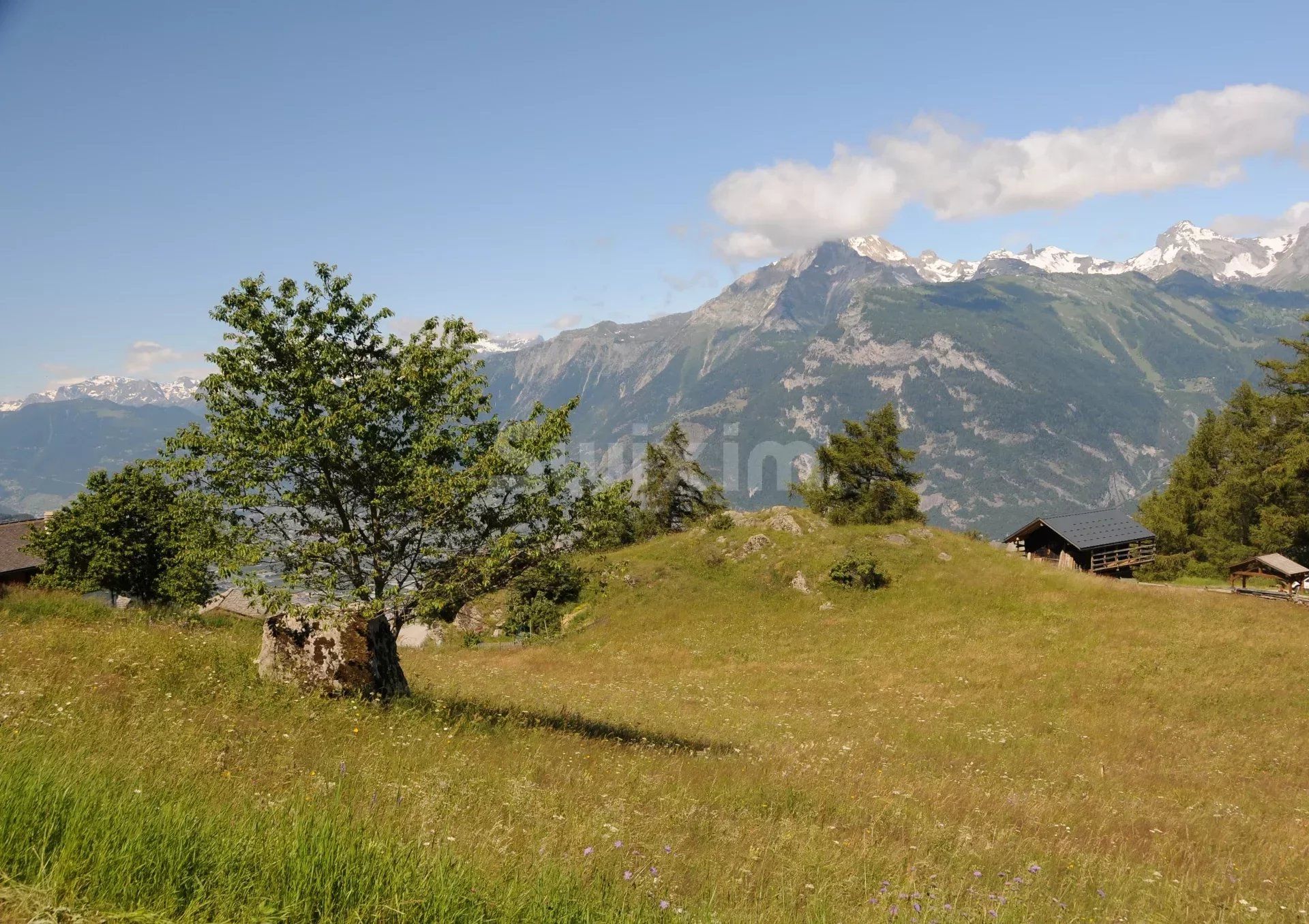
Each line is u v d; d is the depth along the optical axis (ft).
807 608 149.18
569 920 15.40
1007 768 62.13
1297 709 88.07
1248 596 153.58
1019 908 23.38
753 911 19.63
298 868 14.69
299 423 45.11
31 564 188.14
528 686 83.61
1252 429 255.09
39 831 14.79
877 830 33.88
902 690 99.30
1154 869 32.78
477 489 48.32
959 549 166.30
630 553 178.60
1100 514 198.49
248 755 28.02
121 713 32.01
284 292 48.49
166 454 46.50
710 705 85.56
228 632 81.66
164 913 13.09
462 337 52.65
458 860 17.07
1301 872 37.06
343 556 48.65
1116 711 87.97
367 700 46.29
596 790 33.53
